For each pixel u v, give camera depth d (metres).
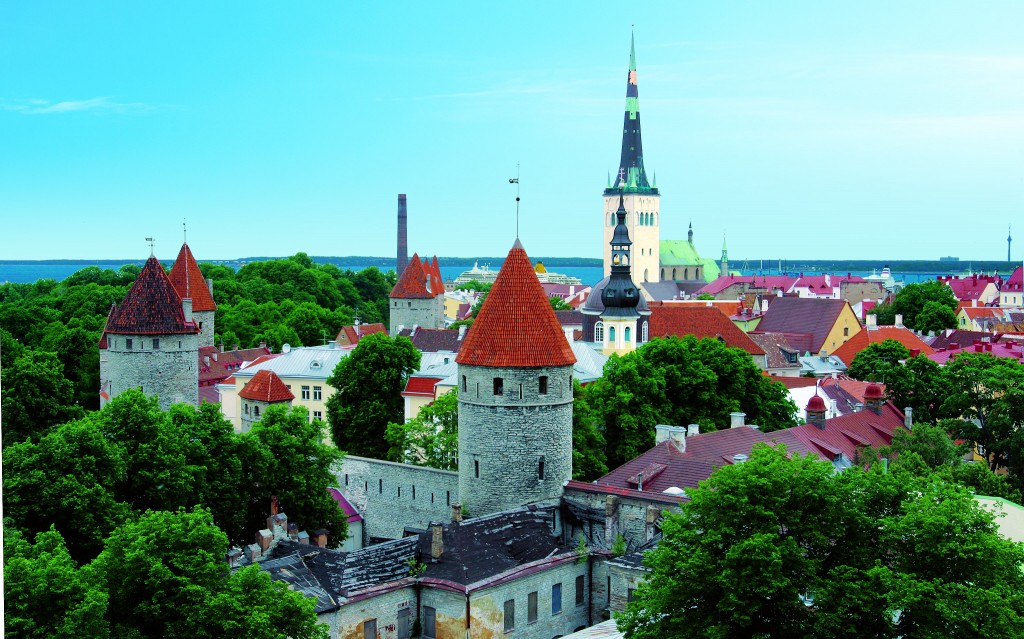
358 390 116.44
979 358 111.00
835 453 90.25
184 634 44.38
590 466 91.38
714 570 46.12
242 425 120.81
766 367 162.25
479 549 63.00
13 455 61.06
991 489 80.75
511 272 74.69
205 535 47.53
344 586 56.97
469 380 74.31
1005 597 42.75
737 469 49.12
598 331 161.88
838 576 44.88
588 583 65.75
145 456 67.62
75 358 154.88
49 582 40.97
